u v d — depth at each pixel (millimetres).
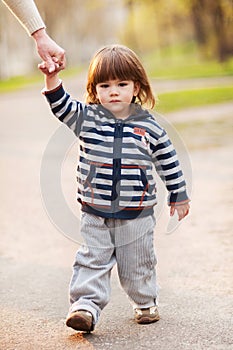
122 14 67125
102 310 4340
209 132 13234
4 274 5270
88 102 4078
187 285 4785
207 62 51031
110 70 3869
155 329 3957
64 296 4680
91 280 3912
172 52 71250
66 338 3857
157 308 4156
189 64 52906
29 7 3842
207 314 4176
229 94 21812
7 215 7438
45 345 3748
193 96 21469
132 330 3957
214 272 5070
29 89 35375
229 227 6418
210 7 40750
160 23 56000
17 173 10359
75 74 51531
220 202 7492
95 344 3744
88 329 3836
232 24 40781
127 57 3920
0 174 10312
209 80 31266
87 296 3908
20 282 5043
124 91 3910
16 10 3848
